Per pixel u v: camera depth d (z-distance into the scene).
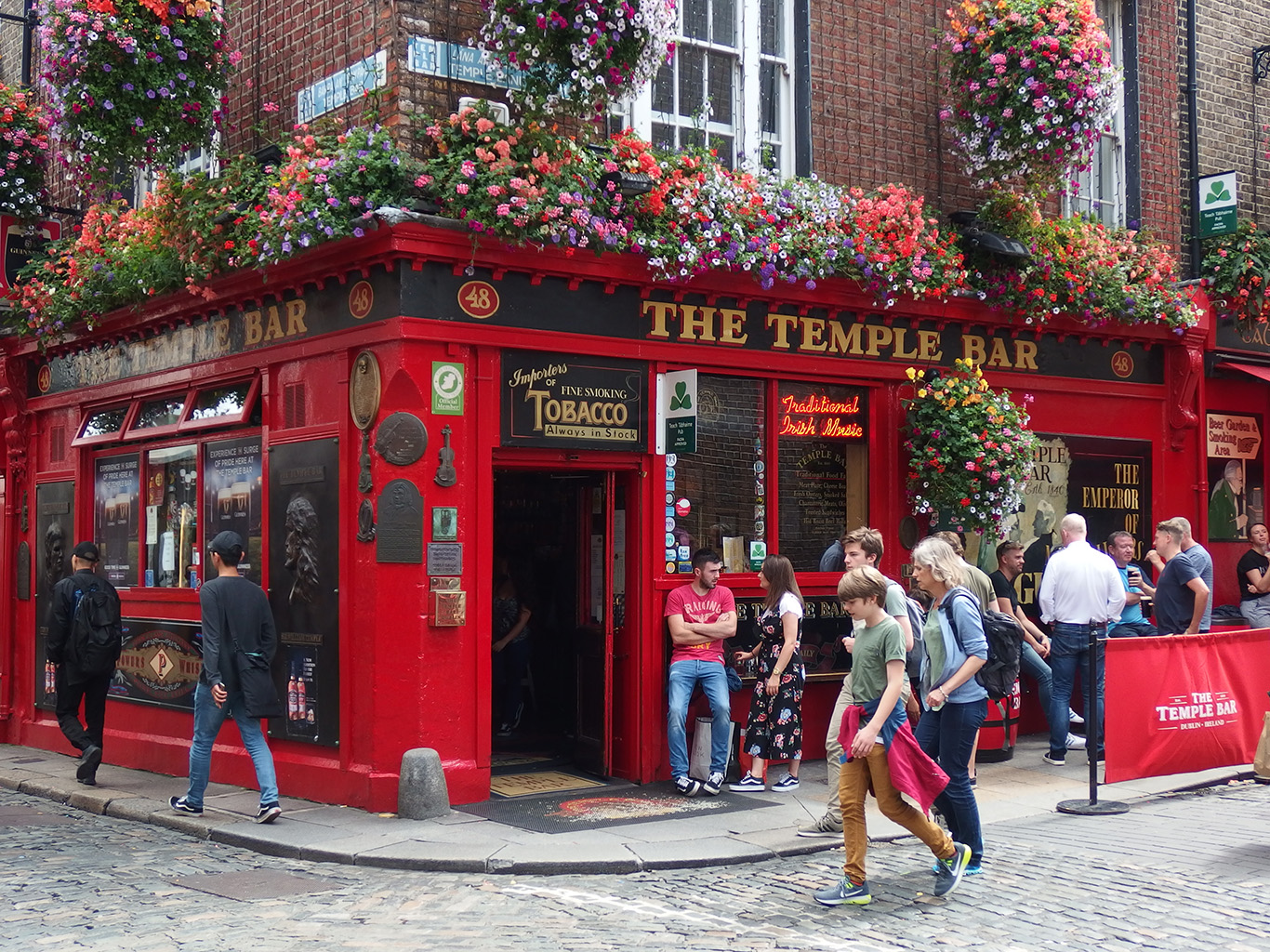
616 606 9.89
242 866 7.48
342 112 9.58
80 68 9.81
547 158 8.82
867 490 10.84
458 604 8.81
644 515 9.73
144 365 11.66
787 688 9.39
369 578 8.87
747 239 9.70
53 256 12.61
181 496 11.18
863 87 11.23
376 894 6.70
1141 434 12.55
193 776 8.90
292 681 9.55
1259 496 13.55
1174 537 10.34
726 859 7.37
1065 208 12.64
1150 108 13.14
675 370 9.79
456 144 8.91
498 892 6.72
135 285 10.87
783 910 6.28
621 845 7.59
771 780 9.68
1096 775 8.75
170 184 9.99
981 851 6.86
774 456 10.37
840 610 10.55
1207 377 13.06
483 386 9.00
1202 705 9.11
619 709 9.84
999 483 10.69
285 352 9.69
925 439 10.77
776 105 10.89
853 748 6.22
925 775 6.34
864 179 11.18
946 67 11.70
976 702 6.78
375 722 8.76
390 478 8.77
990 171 11.32
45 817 9.51
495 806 8.80
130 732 11.74
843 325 10.66
